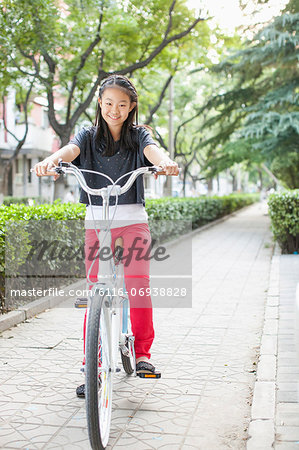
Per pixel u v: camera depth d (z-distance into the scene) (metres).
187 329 5.40
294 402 3.40
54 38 11.52
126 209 3.32
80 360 4.43
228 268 9.52
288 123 15.73
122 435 3.05
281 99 16.28
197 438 3.00
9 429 3.12
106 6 11.41
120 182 3.37
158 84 23.44
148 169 2.93
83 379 3.98
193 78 26.73
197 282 8.12
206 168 20.89
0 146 24.34
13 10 10.33
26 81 14.80
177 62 15.02
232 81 20.03
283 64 16.02
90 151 3.38
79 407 3.46
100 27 12.05
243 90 19.19
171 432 3.08
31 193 28.06
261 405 3.34
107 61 13.99
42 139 26.64
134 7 11.77
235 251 11.99
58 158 3.08
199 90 27.09
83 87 14.43
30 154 26.77
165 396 3.63
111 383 3.05
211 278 8.47
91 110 21.94
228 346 4.80
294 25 14.30
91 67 13.03
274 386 3.66
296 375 3.86
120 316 3.45
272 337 4.82
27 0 10.07
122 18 12.94
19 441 2.97
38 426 3.17
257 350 4.67
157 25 12.77
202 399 3.57
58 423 3.21
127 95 3.21
